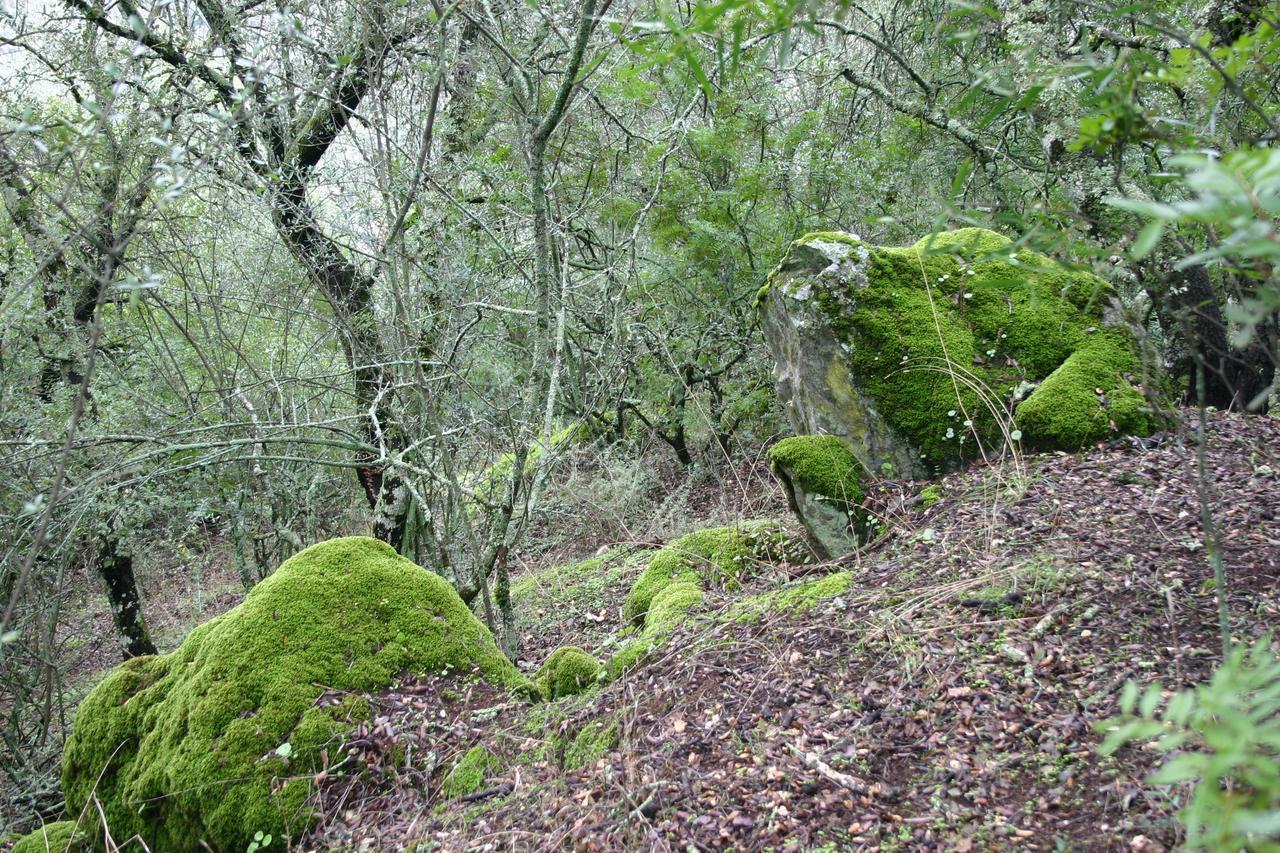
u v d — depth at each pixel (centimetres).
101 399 588
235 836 327
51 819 525
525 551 809
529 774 323
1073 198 524
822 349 501
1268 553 300
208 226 608
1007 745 250
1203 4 380
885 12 910
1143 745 228
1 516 443
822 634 341
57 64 479
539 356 514
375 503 690
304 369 733
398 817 324
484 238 687
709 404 881
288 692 360
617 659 389
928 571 371
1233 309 110
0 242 477
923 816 233
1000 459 459
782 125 907
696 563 539
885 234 795
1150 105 302
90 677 745
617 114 814
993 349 488
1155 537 335
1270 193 86
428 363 517
